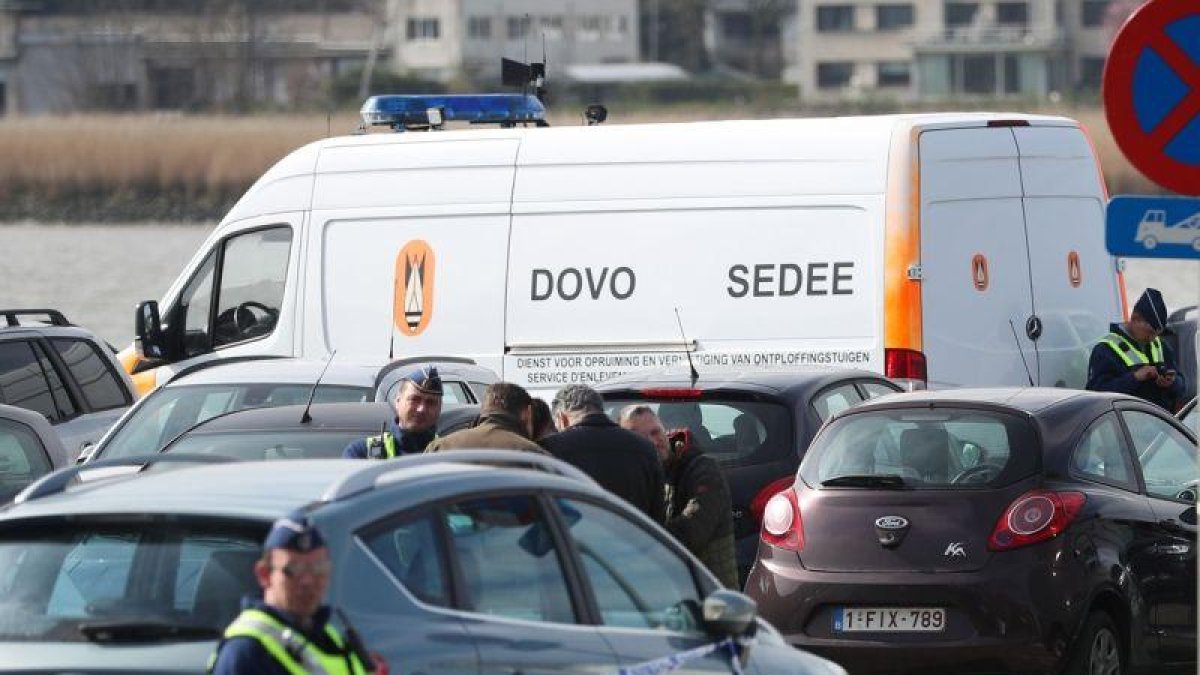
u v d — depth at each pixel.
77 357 37.88
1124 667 26.31
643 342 39.97
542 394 40.81
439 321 41.66
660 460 24.55
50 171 178.25
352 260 42.50
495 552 16.09
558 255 40.72
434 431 25.78
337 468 16.75
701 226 39.66
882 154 38.53
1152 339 39.66
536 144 41.22
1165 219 19.23
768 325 39.12
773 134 39.53
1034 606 25.31
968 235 38.84
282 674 13.70
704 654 17.73
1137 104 19.11
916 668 25.67
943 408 26.88
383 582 14.96
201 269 44.19
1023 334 39.56
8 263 144.88
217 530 15.22
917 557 25.78
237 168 177.88
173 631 14.82
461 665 15.15
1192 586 27.48
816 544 26.39
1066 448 26.23
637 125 40.81
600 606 16.92
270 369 33.28
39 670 14.67
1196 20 19.00
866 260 38.47
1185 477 28.58
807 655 19.50
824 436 27.39
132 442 32.06
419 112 47.28
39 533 15.82
